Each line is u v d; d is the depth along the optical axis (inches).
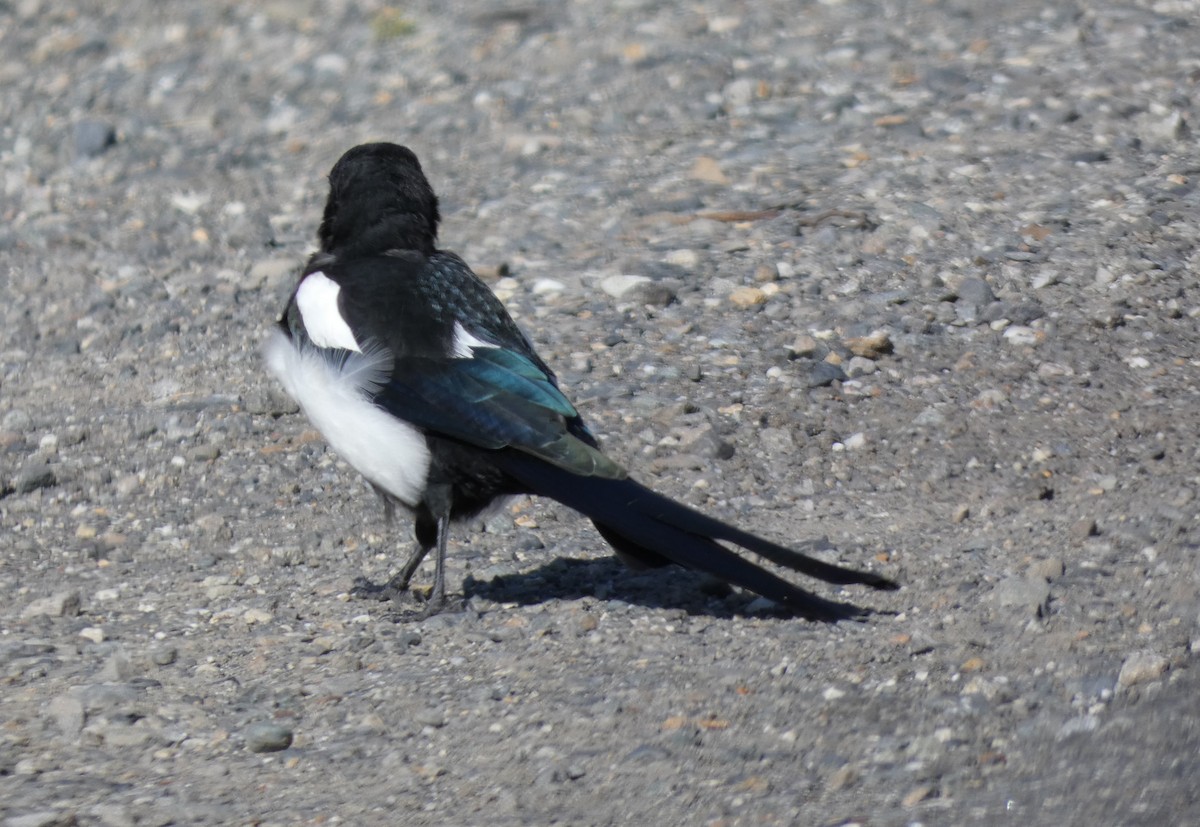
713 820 247.0
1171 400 411.5
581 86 669.9
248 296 527.2
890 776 255.3
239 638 335.9
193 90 707.4
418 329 328.2
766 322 469.1
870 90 633.6
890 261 494.9
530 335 472.7
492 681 306.7
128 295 530.0
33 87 717.9
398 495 338.3
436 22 758.5
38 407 460.8
